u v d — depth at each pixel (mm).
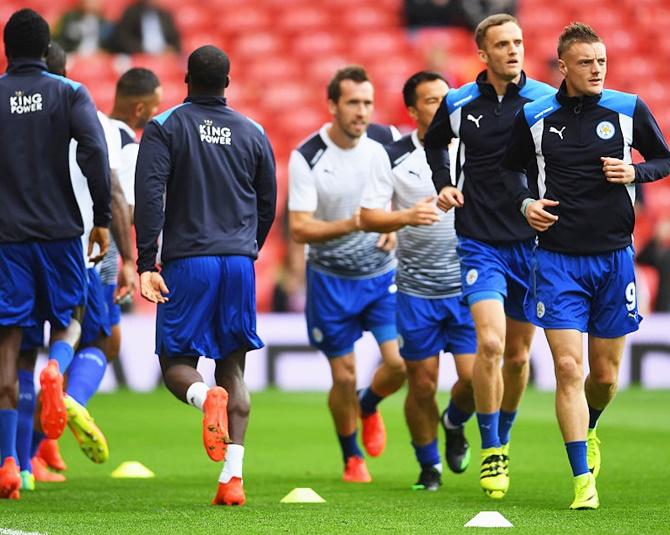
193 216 24047
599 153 23266
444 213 28984
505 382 27438
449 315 29188
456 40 80000
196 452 36844
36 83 25062
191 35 80375
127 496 26109
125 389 57969
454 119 26562
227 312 24266
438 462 28844
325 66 79188
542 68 80500
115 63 75125
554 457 35219
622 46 82438
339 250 31734
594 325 24031
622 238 23547
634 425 44438
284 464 34375
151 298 23484
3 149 24938
